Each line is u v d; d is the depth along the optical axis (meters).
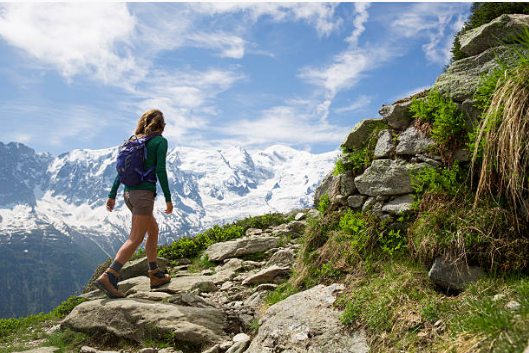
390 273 3.76
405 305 3.24
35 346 4.59
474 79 3.93
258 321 4.29
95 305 4.78
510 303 2.62
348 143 5.33
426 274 3.52
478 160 3.63
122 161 4.93
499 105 3.23
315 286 4.36
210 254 8.26
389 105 4.92
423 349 2.71
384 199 4.41
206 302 5.08
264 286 5.72
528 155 2.99
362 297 3.57
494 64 3.89
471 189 3.62
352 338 3.22
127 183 4.91
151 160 5.03
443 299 3.19
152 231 5.62
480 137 3.30
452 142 3.83
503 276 3.05
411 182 4.11
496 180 3.37
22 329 5.58
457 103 3.98
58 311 6.25
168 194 5.06
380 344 2.99
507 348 2.11
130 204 5.12
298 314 3.82
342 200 5.14
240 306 5.09
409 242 3.79
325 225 5.11
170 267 7.79
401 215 4.13
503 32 3.94
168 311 4.51
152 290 5.75
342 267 4.33
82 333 4.56
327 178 6.54
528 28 3.57
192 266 7.86
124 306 4.61
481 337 2.38
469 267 3.26
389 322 3.12
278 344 3.49
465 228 3.35
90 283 7.39
